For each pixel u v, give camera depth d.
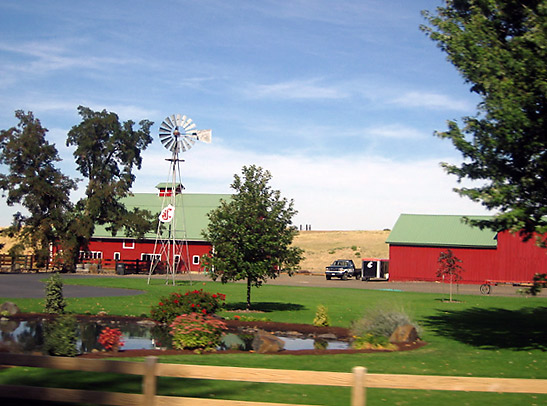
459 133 15.32
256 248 26.81
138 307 26.34
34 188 56.97
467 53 15.64
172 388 9.96
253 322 22.27
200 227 68.19
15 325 19.19
